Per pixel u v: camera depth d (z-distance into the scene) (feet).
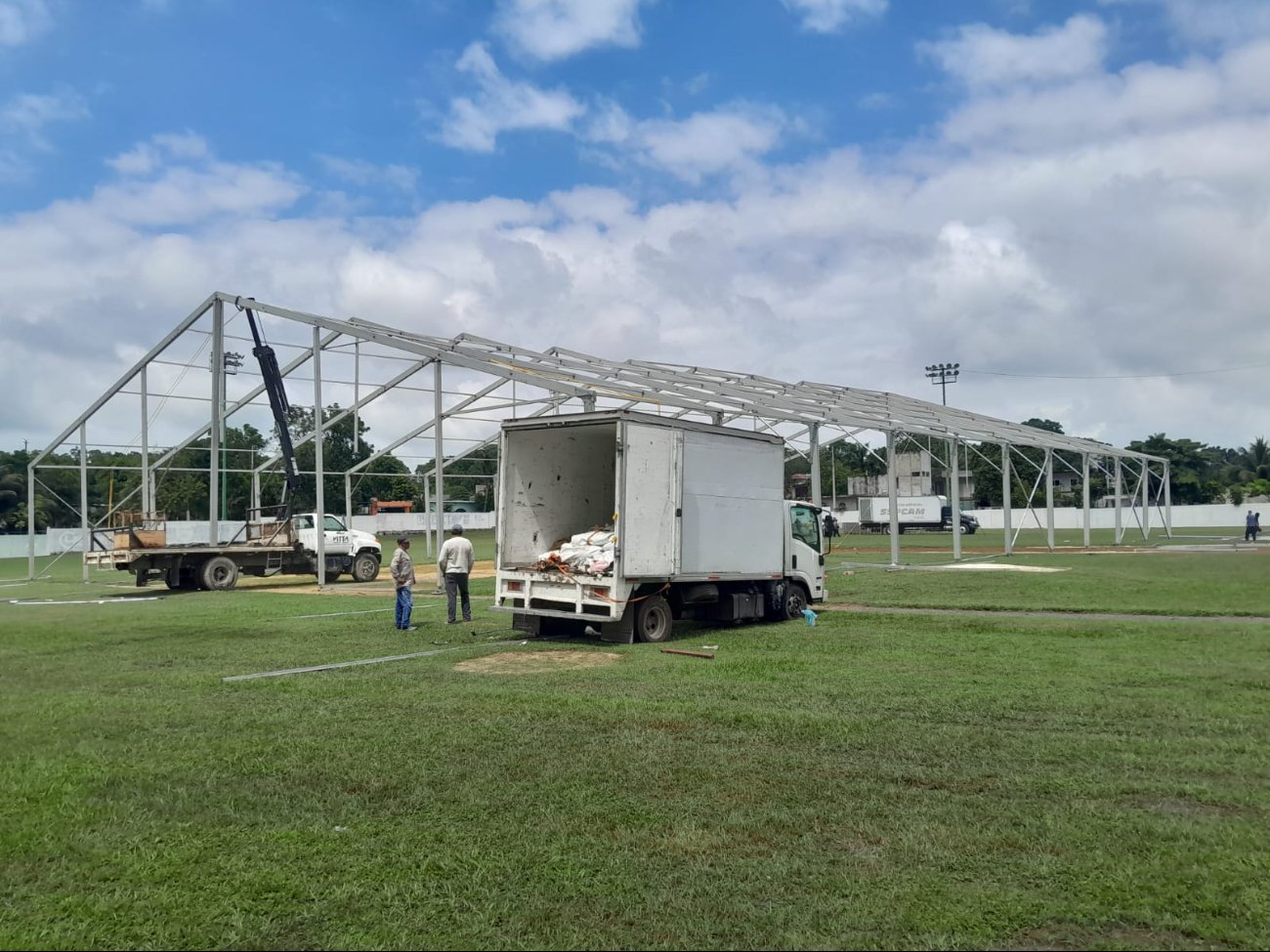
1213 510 236.43
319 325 86.53
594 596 46.03
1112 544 150.82
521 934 13.89
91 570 132.87
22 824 19.11
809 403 93.45
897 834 17.79
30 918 14.71
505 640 48.57
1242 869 15.83
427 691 33.50
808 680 34.58
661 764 22.99
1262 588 68.49
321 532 87.25
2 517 206.08
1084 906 14.48
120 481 131.54
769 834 17.92
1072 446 134.92
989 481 248.52
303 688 34.37
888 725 26.71
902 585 75.66
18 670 39.78
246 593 85.25
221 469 111.24
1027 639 44.65
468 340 94.73
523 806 19.85
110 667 40.34
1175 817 18.57
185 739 26.43
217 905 15.10
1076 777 21.34
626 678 35.96
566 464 52.29
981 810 19.11
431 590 84.28
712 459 50.42
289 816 19.49
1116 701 29.78
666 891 15.33
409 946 13.58
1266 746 24.06
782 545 54.90
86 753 24.97
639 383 95.35
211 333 92.38
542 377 83.05
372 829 18.57
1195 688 31.81
